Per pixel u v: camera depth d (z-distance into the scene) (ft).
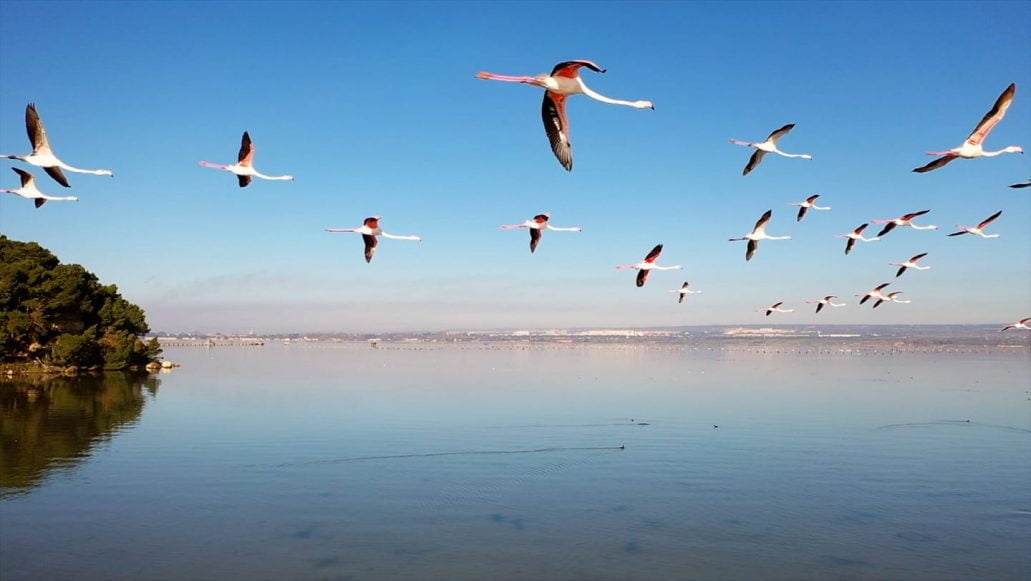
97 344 339.16
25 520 105.81
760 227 103.40
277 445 161.58
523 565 90.89
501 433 179.22
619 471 139.23
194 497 118.52
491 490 124.98
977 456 152.97
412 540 99.14
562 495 121.80
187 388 289.12
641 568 90.22
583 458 150.41
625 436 176.35
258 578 85.61
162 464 141.18
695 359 565.53
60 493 119.96
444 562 91.45
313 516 109.29
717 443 166.50
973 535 102.27
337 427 187.83
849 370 419.13
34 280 309.01
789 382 333.62
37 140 62.23
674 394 277.85
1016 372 398.83
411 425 192.95
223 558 91.66
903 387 306.55
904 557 94.32
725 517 110.32
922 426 192.24
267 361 543.39
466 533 102.63
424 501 117.91
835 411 223.92
